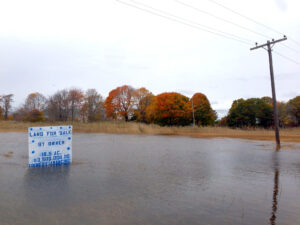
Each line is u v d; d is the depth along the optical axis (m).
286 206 5.38
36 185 6.77
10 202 5.34
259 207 5.29
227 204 5.46
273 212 5.00
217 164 10.63
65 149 10.49
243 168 9.77
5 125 41.19
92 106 60.72
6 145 16.88
